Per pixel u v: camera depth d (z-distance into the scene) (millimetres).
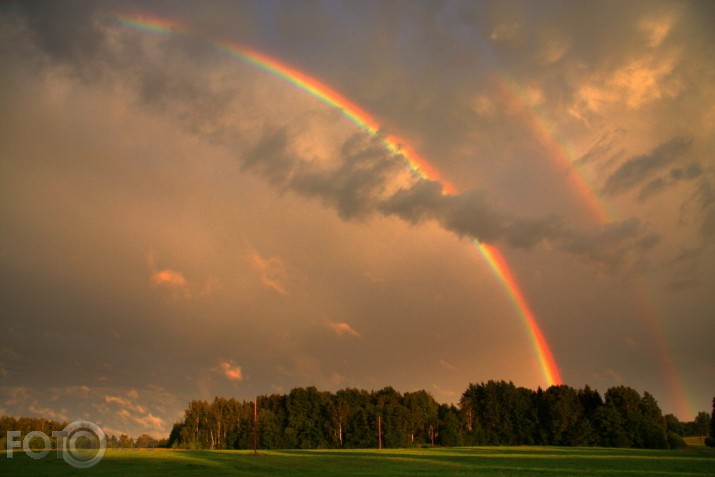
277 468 79000
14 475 68062
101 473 70625
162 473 70375
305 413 188375
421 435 190875
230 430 189875
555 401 185625
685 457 104625
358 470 75188
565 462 90250
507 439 191375
